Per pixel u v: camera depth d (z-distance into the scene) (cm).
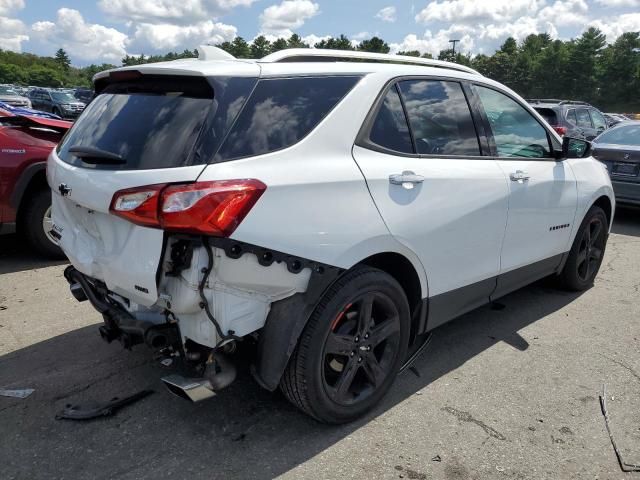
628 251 671
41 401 311
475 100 366
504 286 392
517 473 261
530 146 412
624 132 845
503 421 302
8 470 255
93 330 404
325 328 265
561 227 441
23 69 15038
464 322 436
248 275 240
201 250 232
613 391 335
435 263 319
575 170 454
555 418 306
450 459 270
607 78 9919
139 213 234
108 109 290
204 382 250
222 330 242
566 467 266
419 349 377
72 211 292
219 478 253
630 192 789
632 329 428
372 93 296
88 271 277
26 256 594
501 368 362
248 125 249
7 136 530
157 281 238
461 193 329
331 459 267
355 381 303
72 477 252
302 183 252
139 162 246
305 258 252
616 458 274
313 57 306
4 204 533
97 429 286
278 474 256
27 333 399
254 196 235
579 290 510
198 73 251
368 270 283
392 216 286
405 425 296
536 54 11556
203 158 235
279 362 255
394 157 298
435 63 362
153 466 260
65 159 296
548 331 421
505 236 373
